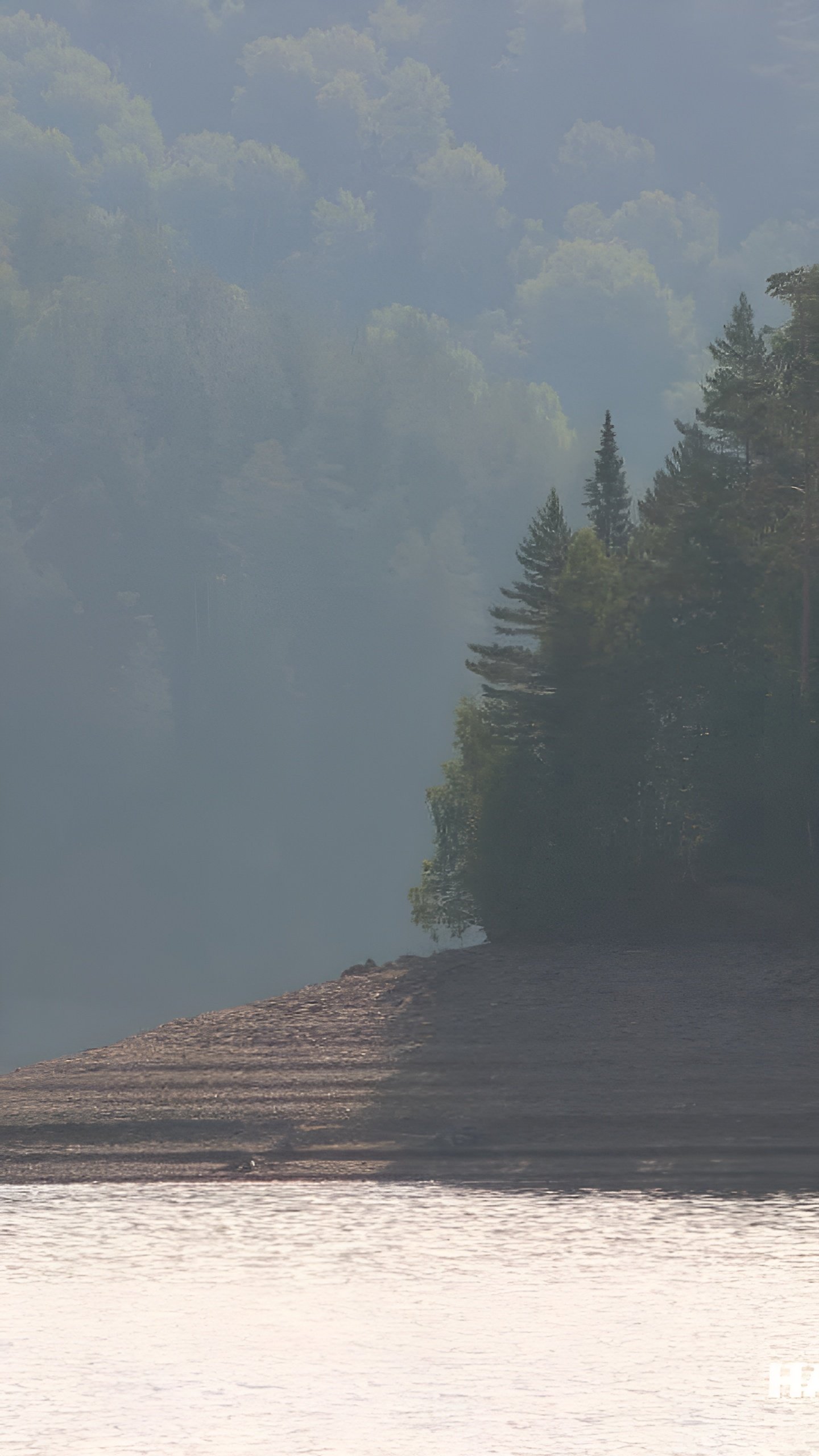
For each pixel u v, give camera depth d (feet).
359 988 309.01
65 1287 145.28
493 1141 205.05
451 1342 128.26
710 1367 121.80
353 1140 207.41
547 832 351.67
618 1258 152.25
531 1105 222.48
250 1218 171.12
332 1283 145.18
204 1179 191.62
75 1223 169.68
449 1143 203.72
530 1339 128.06
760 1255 152.35
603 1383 118.42
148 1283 146.00
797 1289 140.77
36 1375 122.01
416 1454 105.81
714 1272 146.51
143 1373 122.21
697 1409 113.29
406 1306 137.90
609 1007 282.77
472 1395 116.47
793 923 335.06
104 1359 125.59
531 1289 142.00
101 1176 193.47
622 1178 186.70
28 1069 257.14
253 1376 120.98
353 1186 186.29
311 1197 180.96
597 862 346.33
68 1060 262.26
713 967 308.19
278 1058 255.29
